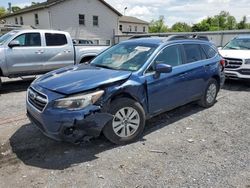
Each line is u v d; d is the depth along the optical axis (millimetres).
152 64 4566
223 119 5453
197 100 5961
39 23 28531
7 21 35875
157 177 3316
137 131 4320
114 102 4000
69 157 3801
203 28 61844
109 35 32094
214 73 6035
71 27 28516
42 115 3682
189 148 4117
